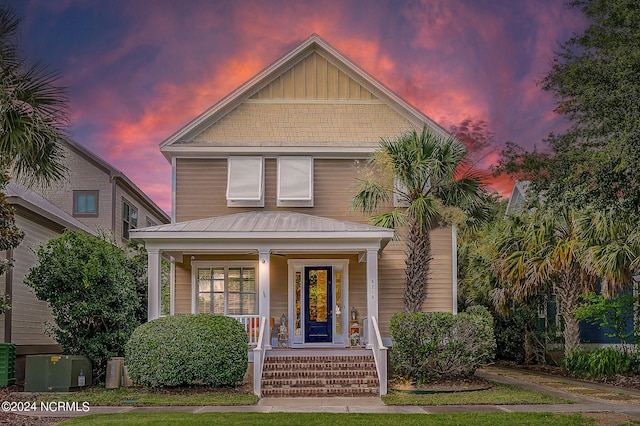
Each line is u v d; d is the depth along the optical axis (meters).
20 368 18.91
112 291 17.48
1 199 15.34
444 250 21.31
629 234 17.78
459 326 17.05
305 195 21.11
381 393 15.68
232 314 20.64
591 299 20.31
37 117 13.73
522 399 14.59
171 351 15.39
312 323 20.59
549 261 21.27
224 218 19.77
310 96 22.36
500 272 23.61
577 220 19.30
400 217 18.86
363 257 20.05
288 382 16.17
